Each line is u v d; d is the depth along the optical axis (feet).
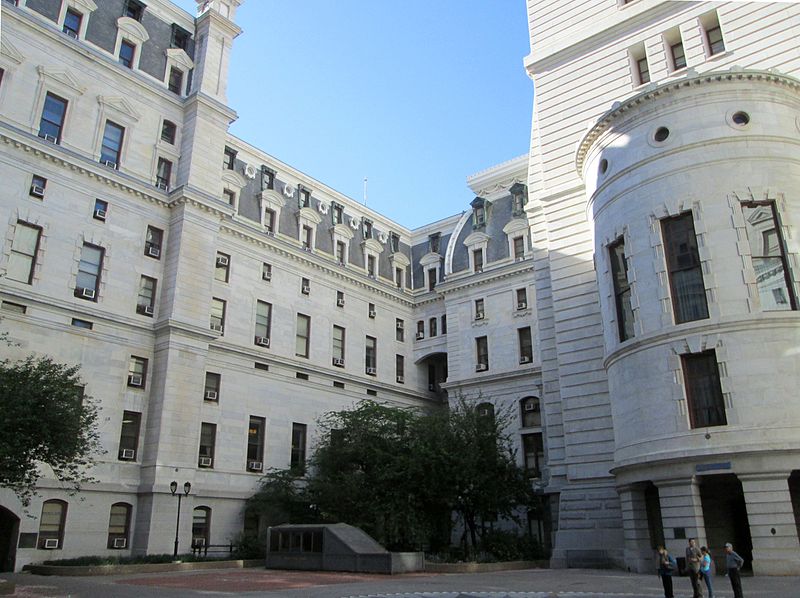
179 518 129.90
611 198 102.47
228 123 162.30
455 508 129.49
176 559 119.03
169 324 136.77
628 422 94.07
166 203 147.23
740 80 93.45
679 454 84.23
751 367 82.99
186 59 159.53
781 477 78.79
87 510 121.29
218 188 155.63
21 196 123.85
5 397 79.05
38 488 115.14
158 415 132.26
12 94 125.39
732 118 92.73
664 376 88.99
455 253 212.43
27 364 90.84
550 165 130.21
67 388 87.45
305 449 168.25
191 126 154.10
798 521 85.97
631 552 94.07
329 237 196.85
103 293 132.67
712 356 86.63
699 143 92.79
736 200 89.25
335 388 181.88
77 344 126.72
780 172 89.97
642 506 94.68
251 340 163.22
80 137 134.92
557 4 137.90
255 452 157.28
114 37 145.89
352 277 195.83
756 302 85.10
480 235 204.54
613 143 103.60
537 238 136.15
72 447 84.23
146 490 127.03
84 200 133.69
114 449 127.54
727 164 90.94
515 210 200.95
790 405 81.00
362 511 128.67
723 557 91.50
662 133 97.25
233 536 143.33
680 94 95.71
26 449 79.25
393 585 79.87
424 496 127.24
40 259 124.16
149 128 148.56
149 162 146.92
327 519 136.77
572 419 115.14
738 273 86.58
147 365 136.98
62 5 136.98
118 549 123.54
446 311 207.10
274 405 163.53
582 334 117.60
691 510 83.30
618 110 102.01
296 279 180.34
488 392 189.37
